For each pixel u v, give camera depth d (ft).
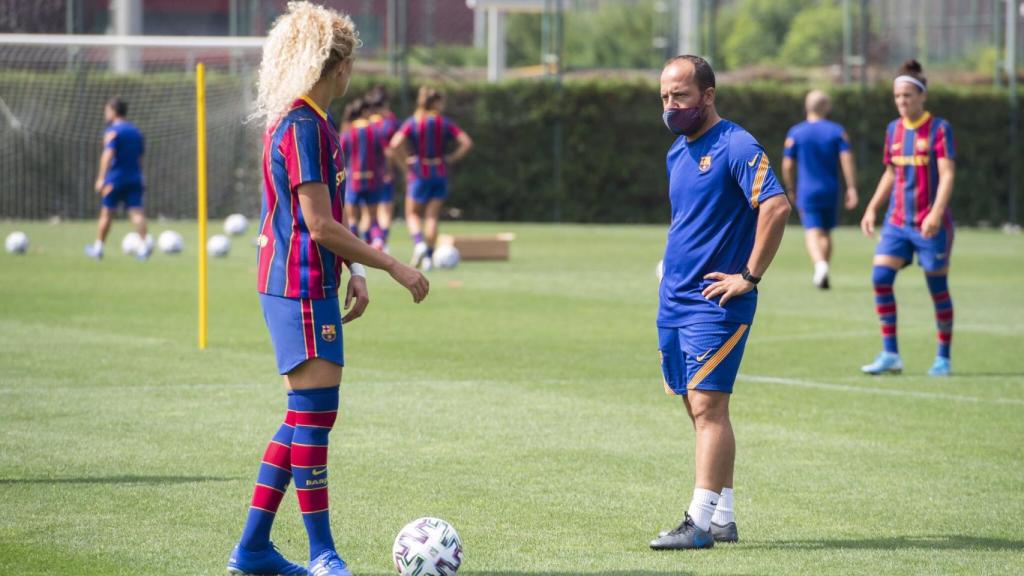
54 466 32.89
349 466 33.68
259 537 24.14
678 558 25.77
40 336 56.13
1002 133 156.97
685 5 180.75
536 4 173.99
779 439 37.88
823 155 79.25
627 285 82.58
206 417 39.42
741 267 26.91
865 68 158.10
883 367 50.21
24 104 137.69
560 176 151.53
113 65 144.66
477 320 64.49
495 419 40.11
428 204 91.91
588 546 26.58
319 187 22.88
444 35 215.10
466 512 29.22
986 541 27.27
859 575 24.62
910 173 49.60
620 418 40.57
